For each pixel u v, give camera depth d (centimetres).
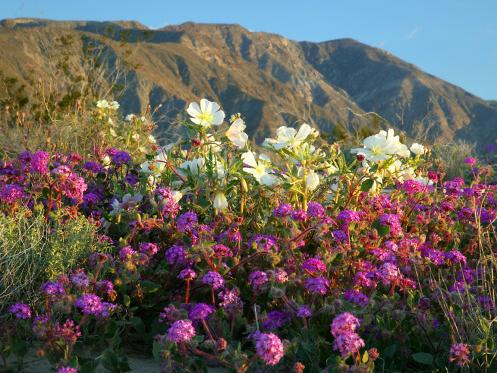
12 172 398
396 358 266
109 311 261
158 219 345
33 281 292
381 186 429
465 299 288
